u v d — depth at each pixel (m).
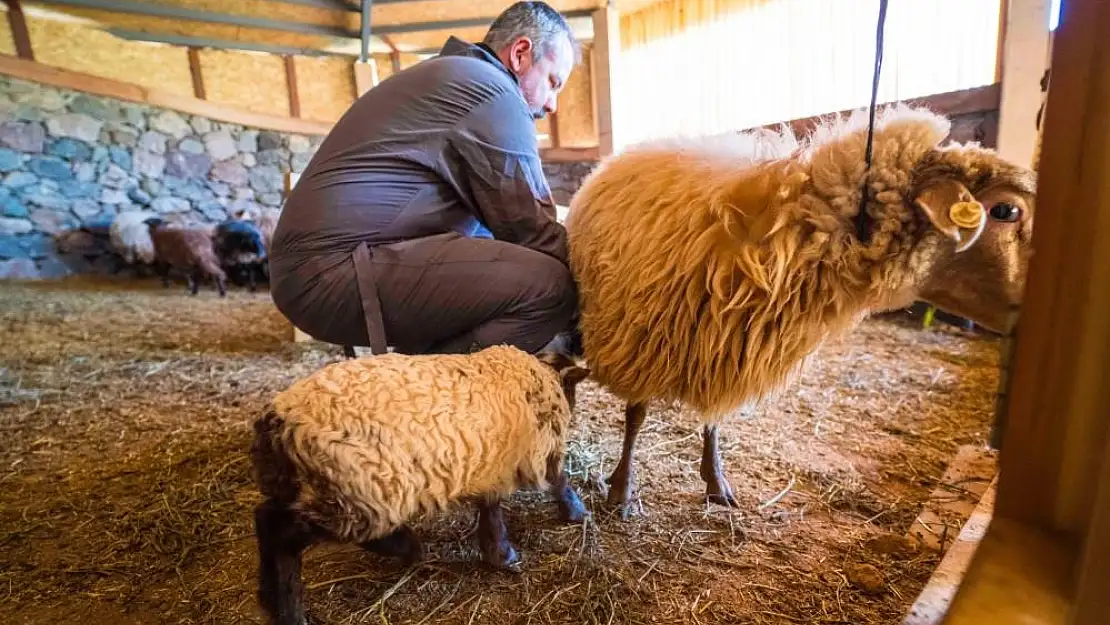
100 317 4.88
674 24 6.18
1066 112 0.59
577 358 2.07
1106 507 0.49
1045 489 0.69
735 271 1.50
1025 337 0.68
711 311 1.51
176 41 7.21
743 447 2.28
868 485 1.98
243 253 6.14
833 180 1.40
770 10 5.26
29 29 6.54
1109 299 0.60
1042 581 0.63
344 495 1.14
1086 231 0.61
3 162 6.50
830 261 1.42
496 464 1.35
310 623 1.36
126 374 3.29
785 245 1.43
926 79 4.38
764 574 1.51
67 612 1.43
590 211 1.78
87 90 6.86
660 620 1.36
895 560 1.55
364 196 1.63
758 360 1.54
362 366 1.28
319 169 1.66
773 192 1.48
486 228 2.03
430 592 1.46
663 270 1.54
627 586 1.47
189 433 2.48
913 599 1.41
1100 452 0.64
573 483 1.99
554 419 1.47
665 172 1.64
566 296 1.73
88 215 7.05
